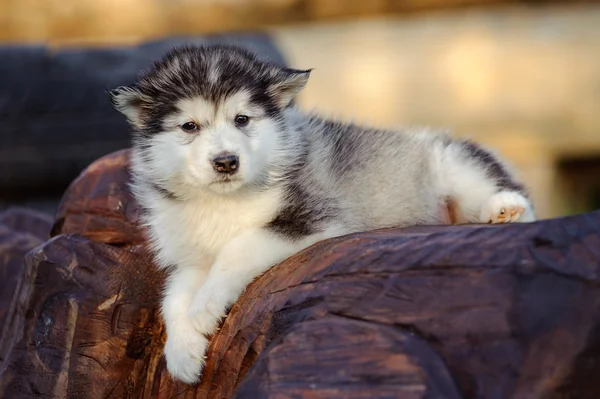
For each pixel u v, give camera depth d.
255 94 5.06
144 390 4.61
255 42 10.28
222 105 4.94
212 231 5.04
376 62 11.59
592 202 11.50
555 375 3.36
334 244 3.86
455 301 3.47
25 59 9.39
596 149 11.55
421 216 5.56
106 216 5.32
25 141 9.24
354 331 3.50
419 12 12.38
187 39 10.28
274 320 3.83
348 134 5.58
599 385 3.36
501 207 5.38
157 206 5.16
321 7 12.34
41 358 4.62
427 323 3.47
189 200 5.06
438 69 11.57
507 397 3.37
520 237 3.52
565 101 11.47
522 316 3.41
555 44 11.63
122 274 4.78
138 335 4.70
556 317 3.39
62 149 9.30
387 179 5.44
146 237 5.25
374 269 3.63
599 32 11.76
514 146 11.48
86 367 4.57
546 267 3.44
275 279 4.04
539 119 11.50
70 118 9.30
